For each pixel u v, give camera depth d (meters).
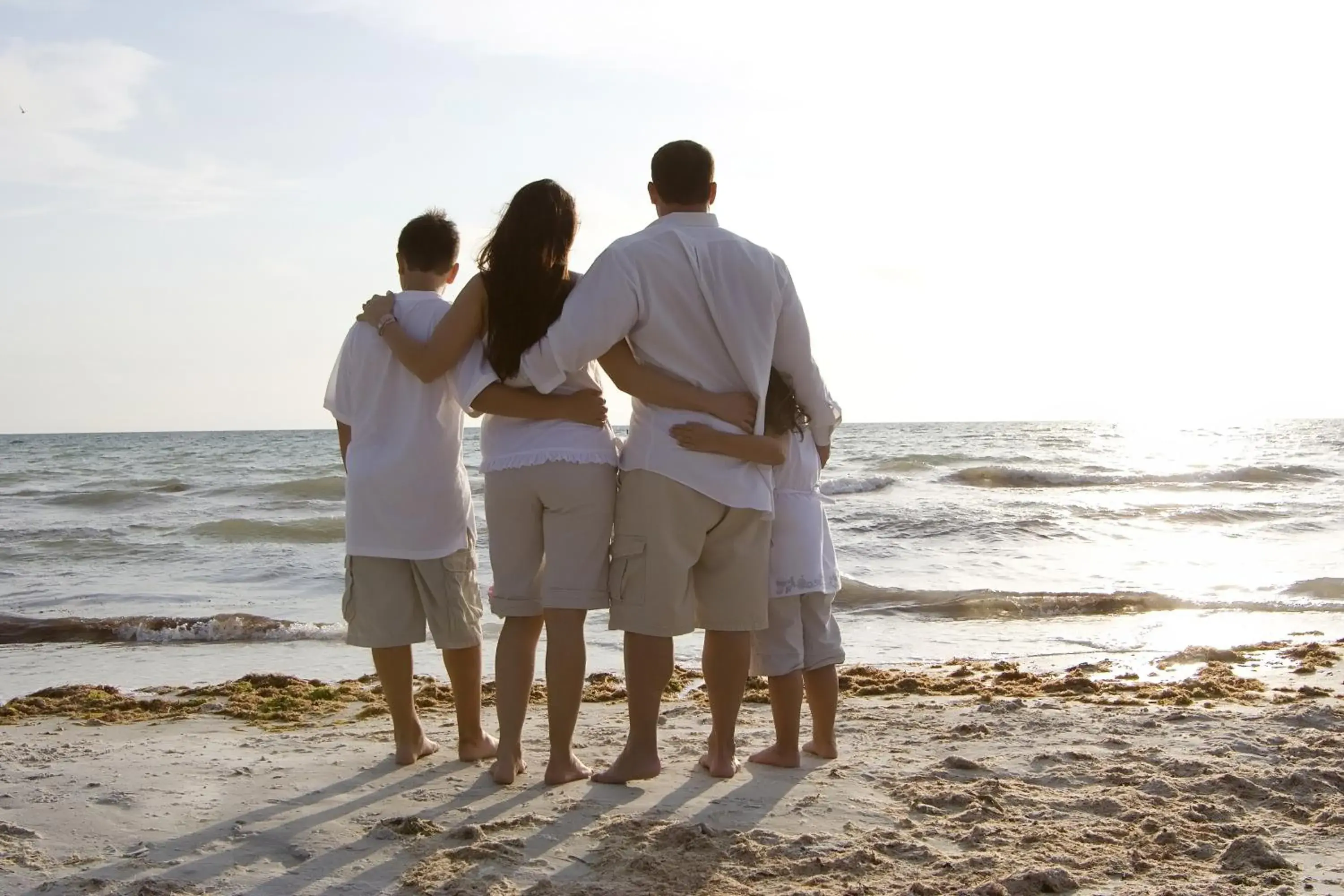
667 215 3.26
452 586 3.50
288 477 28.08
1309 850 2.79
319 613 9.19
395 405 3.44
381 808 3.11
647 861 2.65
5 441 74.94
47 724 4.94
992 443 46.22
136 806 3.17
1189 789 3.30
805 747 3.89
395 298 3.47
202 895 2.48
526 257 3.16
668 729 4.37
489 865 2.63
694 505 3.16
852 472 29.11
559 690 3.28
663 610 3.19
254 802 3.19
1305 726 4.23
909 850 2.78
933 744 3.99
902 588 10.36
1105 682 5.96
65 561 12.77
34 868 2.65
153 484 26.38
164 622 8.18
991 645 7.69
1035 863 2.69
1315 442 45.53
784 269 3.27
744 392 3.22
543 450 3.21
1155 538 14.41
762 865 2.65
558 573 3.24
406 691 3.61
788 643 3.54
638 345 3.20
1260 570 11.59
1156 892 2.51
